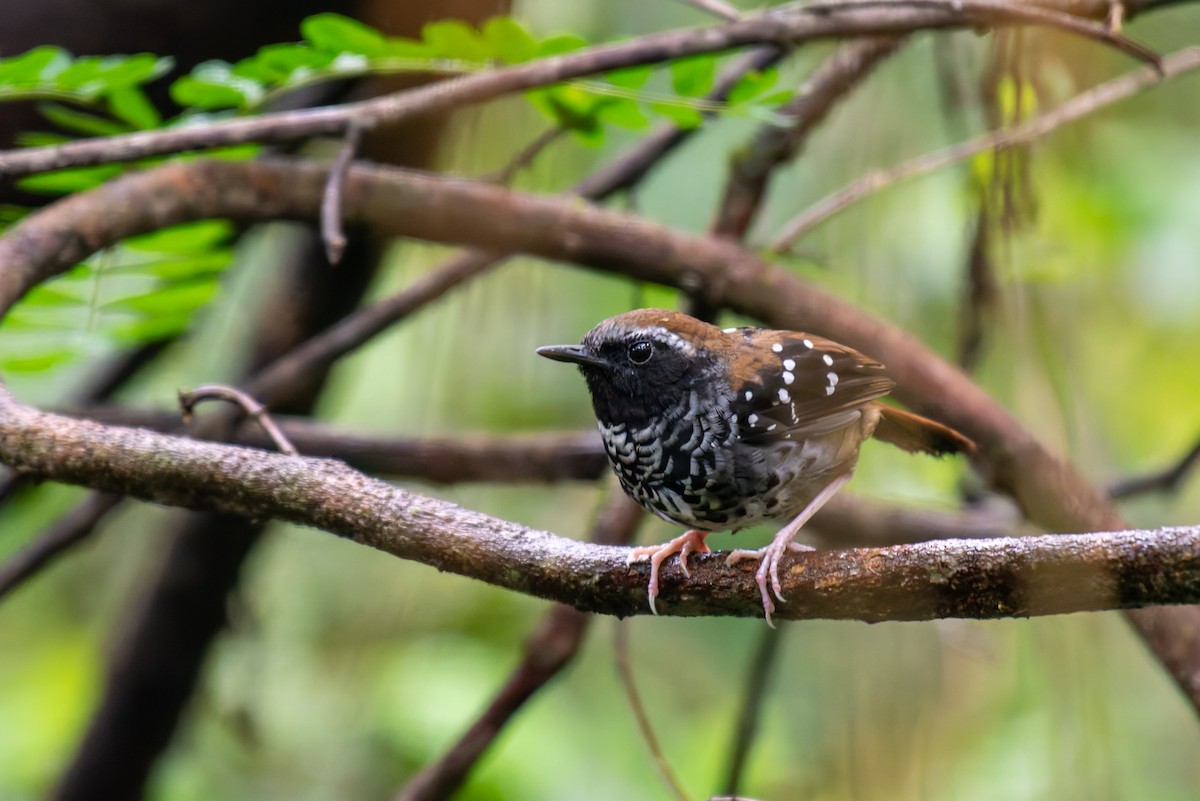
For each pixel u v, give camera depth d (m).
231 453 6.27
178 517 11.81
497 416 12.32
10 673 14.38
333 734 12.17
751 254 9.95
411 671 12.38
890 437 7.92
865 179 9.63
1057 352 9.23
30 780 13.45
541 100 8.66
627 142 12.65
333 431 10.60
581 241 9.71
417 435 10.66
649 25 11.59
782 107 9.77
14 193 9.27
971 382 9.57
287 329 12.17
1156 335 12.15
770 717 11.47
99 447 6.34
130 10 8.73
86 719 12.77
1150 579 5.01
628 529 10.26
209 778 13.03
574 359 7.42
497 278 11.09
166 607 12.02
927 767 9.10
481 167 10.70
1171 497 11.03
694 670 12.95
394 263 13.44
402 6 9.26
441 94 7.74
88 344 9.30
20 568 10.55
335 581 12.41
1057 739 8.58
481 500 12.98
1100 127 11.45
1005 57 8.56
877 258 10.67
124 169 9.01
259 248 13.86
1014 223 8.77
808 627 10.80
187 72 9.20
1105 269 11.66
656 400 7.20
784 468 7.14
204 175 8.77
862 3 7.49
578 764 12.23
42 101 8.98
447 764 9.57
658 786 12.16
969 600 5.34
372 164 10.78
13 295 7.66
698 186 13.05
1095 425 10.32
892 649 9.24
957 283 10.59
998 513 11.19
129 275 9.30
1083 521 9.12
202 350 13.91
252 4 8.90
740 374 7.09
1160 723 10.88
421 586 12.16
